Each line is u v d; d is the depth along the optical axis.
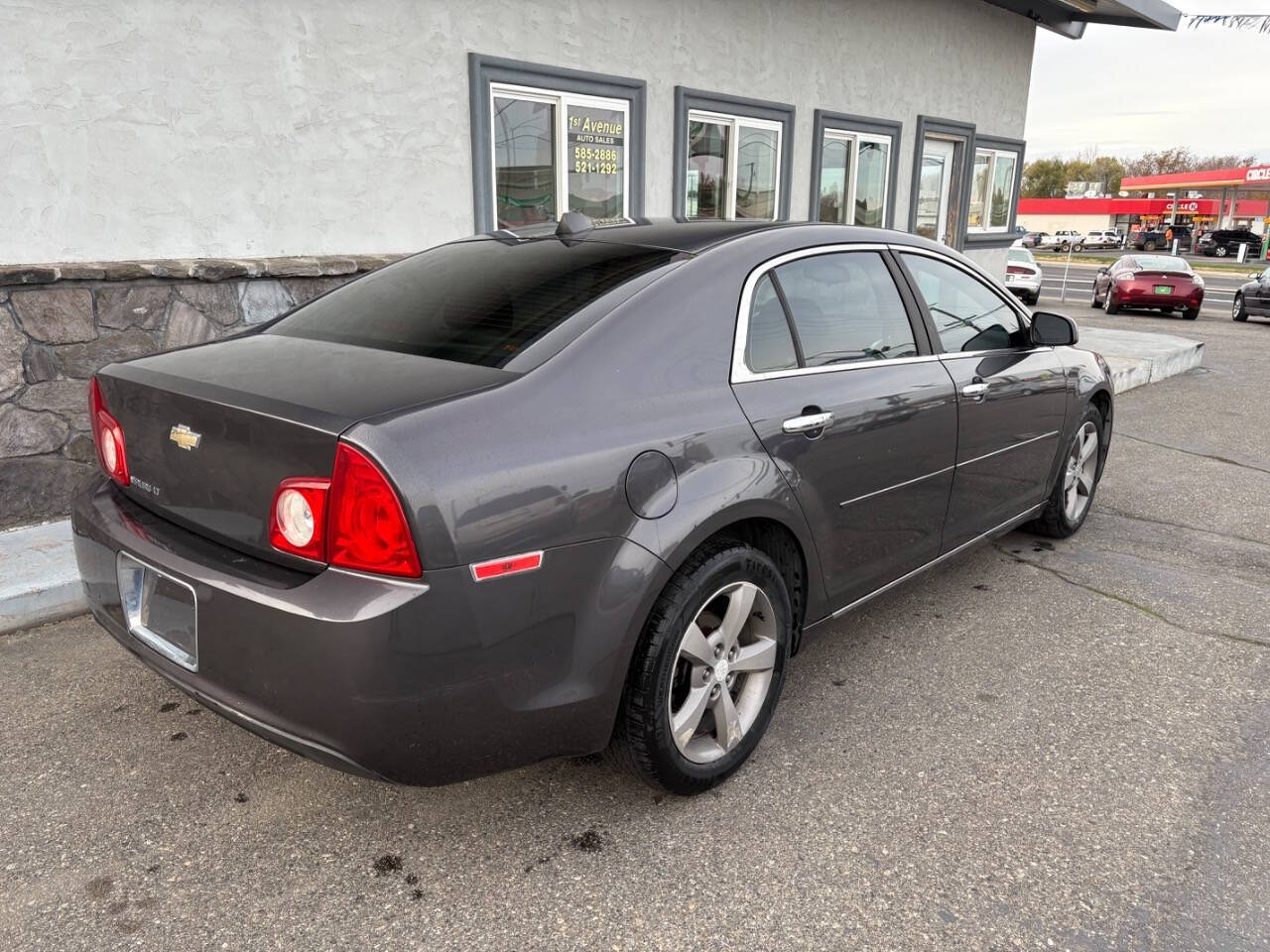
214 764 2.70
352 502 1.87
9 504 4.19
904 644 3.57
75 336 4.28
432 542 1.88
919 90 9.82
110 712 2.97
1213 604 3.99
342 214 5.36
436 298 2.68
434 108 5.66
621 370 2.30
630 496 2.19
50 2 4.11
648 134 7.06
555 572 2.06
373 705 1.89
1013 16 11.13
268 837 2.39
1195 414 8.55
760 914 2.13
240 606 1.96
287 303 5.00
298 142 5.09
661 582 2.24
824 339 2.90
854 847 2.37
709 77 7.42
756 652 2.61
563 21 6.25
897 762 2.76
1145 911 2.16
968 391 3.39
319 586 1.90
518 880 2.24
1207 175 71.31
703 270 2.61
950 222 11.15
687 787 2.49
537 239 3.04
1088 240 76.69
